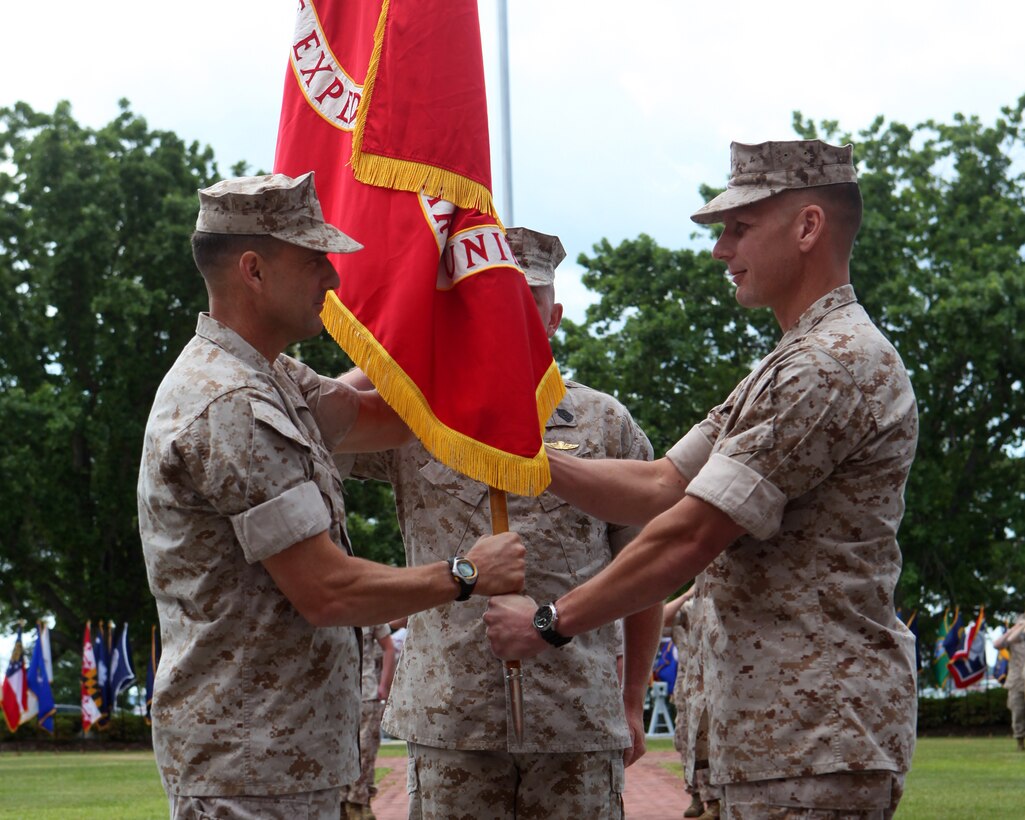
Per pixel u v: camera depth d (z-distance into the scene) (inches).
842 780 132.4
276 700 133.9
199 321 145.0
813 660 135.0
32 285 1235.2
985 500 1306.6
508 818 178.1
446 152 174.2
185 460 133.3
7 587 1266.0
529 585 180.7
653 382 1302.9
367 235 173.0
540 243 205.9
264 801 132.2
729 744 138.6
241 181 147.5
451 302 171.9
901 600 1224.8
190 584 134.6
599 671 179.9
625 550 144.2
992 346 1210.6
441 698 177.5
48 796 524.1
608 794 180.7
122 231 1255.5
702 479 139.1
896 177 1381.6
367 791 417.4
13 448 1169.4
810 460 136.0
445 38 177.8
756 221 150.5
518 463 163.8
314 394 160.9
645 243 1331.2
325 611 134.6
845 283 149.9
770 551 139.3
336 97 185.6
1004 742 963.3
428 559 185.6
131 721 1088.8
